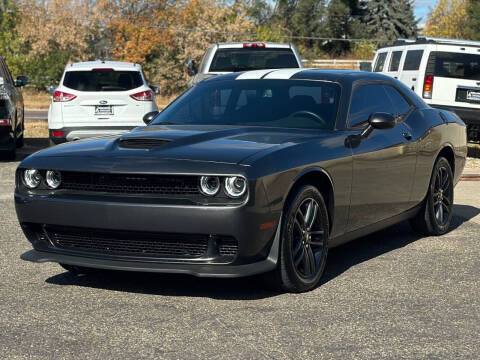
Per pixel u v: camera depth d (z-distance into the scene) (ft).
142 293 16.05
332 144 17.21
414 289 16.62
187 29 186.09
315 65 200.23
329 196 17.12
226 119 18.72
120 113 43.91
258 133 17.17
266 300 15.55
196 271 14.85
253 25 197.88
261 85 19.54
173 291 16.21
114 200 15.02
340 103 18.63
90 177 15.40
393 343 12.94
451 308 15.15
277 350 12.50
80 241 15.88
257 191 14.65
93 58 188.96
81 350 12.44
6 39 177.58
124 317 14.30
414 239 22.59
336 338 13.16
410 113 21.66
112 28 192.13
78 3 189.37
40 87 169.27
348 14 276.00
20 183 16.20
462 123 25.11
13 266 18.45
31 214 15.87
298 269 16.20
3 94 41.29
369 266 18.92
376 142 18.88
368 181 18.51
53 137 43.86
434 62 50.34
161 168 14.78
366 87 19.98
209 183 14.69
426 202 22.44
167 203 14.69
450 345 12.88
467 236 23.11
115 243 15.49
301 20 281.33
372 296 15.99
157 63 183.21
